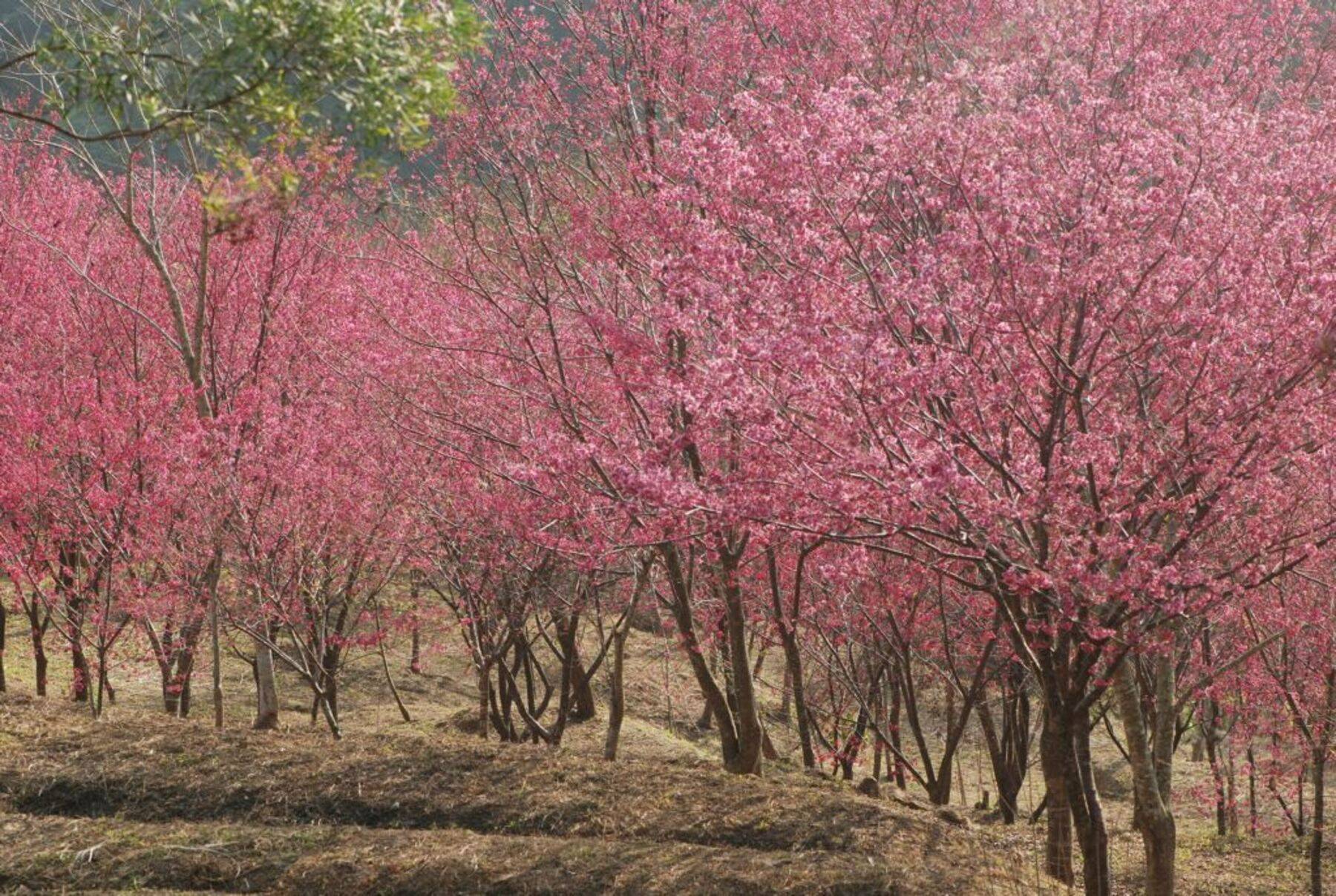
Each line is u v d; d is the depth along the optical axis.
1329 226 9.27
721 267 8.24
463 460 13.05
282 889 8.91
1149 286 8.44
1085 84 9.02
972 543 8.36
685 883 8.91
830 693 18.78
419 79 6.48
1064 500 8.01
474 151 12.66
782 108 9.95
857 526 8.87
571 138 12.95
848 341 7.58
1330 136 9.82
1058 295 8.22
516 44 12.75
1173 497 8.72
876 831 10.14
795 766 16.19
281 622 14.66
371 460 14.11
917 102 8.73
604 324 10.95
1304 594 12.38
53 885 8.80
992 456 8.32
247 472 14.02
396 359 13.73
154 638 14.73
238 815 10.26
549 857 9.30
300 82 6.39
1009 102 9.61
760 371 8.45
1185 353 8.57
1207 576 8.07
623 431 11.59
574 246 12.21
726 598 13.44
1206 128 8.62
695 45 12.57
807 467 8.03
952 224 9.74
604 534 11.44
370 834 9.80
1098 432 8.52
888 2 11.96
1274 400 8.00
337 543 14.79
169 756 11.30
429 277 14.01
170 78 6.74
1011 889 9.31
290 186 6.48
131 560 14.31
